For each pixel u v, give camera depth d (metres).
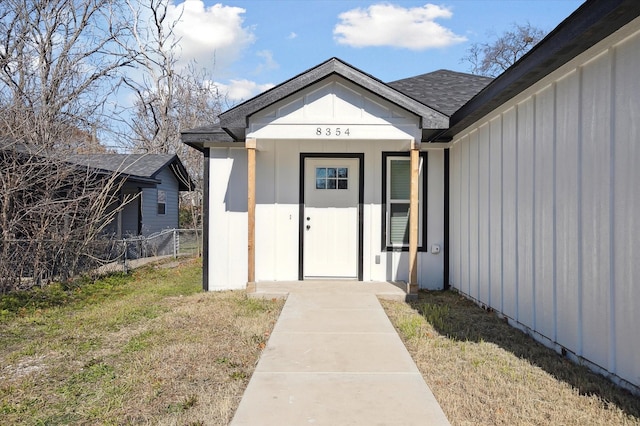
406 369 3.80
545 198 4.54
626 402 3.14
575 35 3.36
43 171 7.99
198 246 15.71
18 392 3.52
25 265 7.83
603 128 3.56
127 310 6.23
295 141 7.88
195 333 5.02
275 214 7.89
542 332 4.62
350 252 7.99
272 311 5.99
